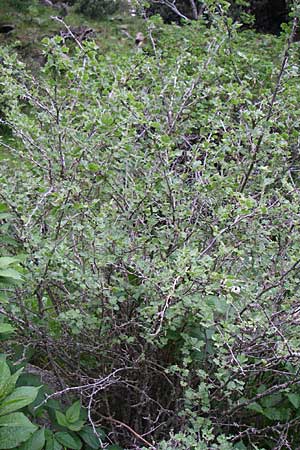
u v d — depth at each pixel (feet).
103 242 8.26
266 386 9.23
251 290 8.43
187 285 7.94
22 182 10.78
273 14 34.50
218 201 9.48
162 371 9.23
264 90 11.05
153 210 9.14
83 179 9.21
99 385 8.35
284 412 8.86
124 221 9.13
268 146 10.11
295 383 8.45
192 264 8.04
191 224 9.60
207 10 13.44
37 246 8.52
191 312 8.36
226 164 9.96
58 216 9.07
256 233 9.11
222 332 8.37
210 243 9.02
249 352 8.29
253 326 8.10
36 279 8.40
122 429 9.28
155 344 8.73
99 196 9.75
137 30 37.68
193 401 8.27
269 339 8.27
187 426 8.35
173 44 17.53
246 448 8.67
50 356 8.79
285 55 11.32
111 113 9.50
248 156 10.07
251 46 18.71
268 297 8.46
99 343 8.73
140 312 8.32
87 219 8.89
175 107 11.09
